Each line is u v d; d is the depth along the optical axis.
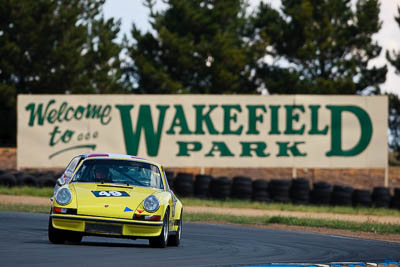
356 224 77.31
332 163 128.75
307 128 129.00
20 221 65.25
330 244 54.81
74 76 190.00
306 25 193.62
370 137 128.88
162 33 192.38
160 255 39.09
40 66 188.12
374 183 158.00
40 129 132.00
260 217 86.69
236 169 162.75
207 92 195.25
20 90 188.62
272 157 128.88
